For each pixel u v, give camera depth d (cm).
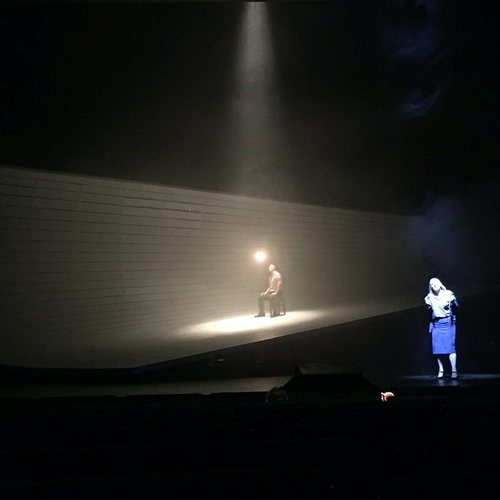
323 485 180
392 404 527
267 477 181
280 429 331
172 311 1759
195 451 249
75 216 1504
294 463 243
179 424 388
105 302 1571
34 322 1386
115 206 1611
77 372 1066
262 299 1864
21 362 1134
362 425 333
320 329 1438
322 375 963
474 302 2116
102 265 1577
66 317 1464
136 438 338
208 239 1919
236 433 335
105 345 1323
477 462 245
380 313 1717
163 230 1761
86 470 246
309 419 402
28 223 1391
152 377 1160
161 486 177
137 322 1647
